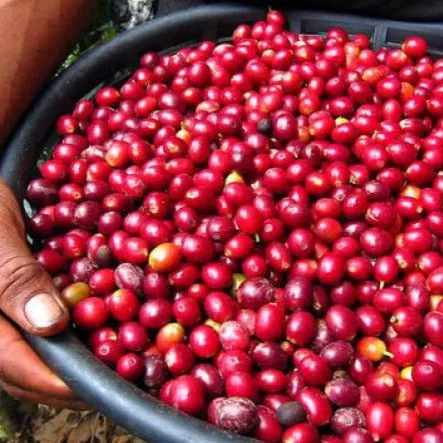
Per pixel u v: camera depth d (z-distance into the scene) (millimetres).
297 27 614
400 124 534
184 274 449
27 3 519
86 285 453
